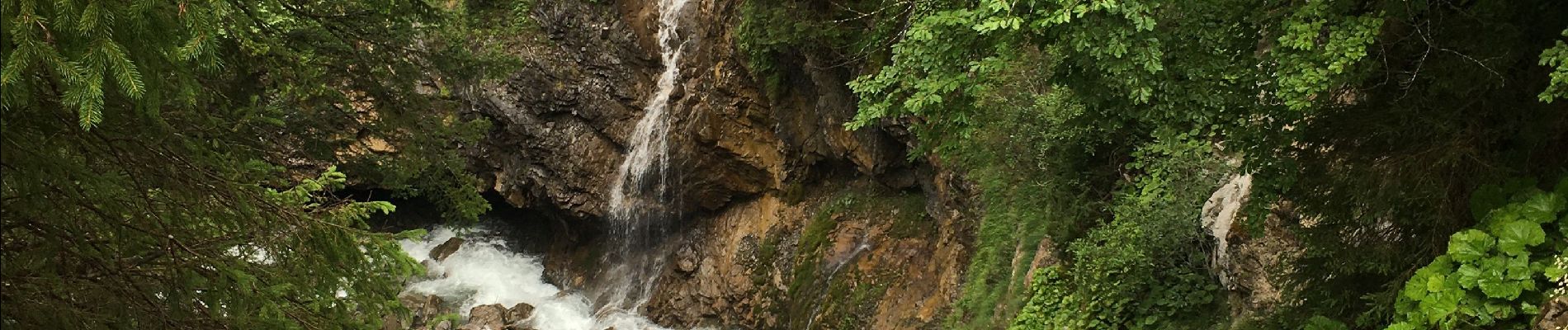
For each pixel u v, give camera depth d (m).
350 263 5.60
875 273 13.45
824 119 14.46
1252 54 5.34
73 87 3.47
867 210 14.54
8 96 3.34
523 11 17.03
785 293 14.43
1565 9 4.74
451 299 16.86
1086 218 10.53
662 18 16.38
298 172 10.48
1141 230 9.09
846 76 13.48
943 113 6.12
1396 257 5.40
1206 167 9.02
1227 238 7.68
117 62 3.54
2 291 4.21
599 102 17.08
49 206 4.30
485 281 17.73
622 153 17.19
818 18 12.92
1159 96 5.15
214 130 5.49
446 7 14.41
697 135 15.52
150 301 4.80
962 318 11.54
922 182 13.88
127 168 4.67
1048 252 10.63
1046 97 10.46
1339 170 5.56
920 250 13.44
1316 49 4.77
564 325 15.82
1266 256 7.16
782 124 15.19
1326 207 5.70
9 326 4.17
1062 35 4.95
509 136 17.33
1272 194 5.84
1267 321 6.87
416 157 8.95
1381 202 5.23
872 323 12.80
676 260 16.02
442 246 19.00
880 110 6.05
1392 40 5.21
